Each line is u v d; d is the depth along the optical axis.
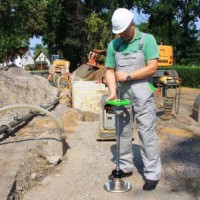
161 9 35.69
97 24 36.56
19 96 10.28
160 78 12.38
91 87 10.62
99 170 5.40
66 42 37.69
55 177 5.20
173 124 8.89
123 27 4.16
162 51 17.64
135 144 6.59
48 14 35.19
